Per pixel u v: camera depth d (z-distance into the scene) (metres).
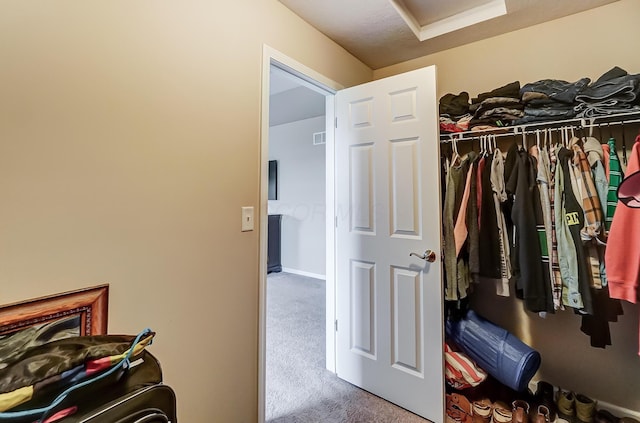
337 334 2.08
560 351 1.81
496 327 1.71
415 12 1.91
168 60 1.19
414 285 1.72
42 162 0.89
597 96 1.45
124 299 1.06
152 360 0.83
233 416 1.43
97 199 1.00
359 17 1.81
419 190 1.71
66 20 0.93
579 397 1.62
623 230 1.29
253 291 1.52
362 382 1.93
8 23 0.83
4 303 0.82
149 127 1.13
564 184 1.46
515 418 1.51
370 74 2.47
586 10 1.74
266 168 1.58
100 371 0.71
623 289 1.28
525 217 1.53
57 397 0.64
